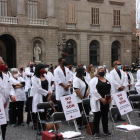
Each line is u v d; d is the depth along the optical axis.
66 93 10.24
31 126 9.20
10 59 32.81
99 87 7.69
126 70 12.35
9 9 30.39
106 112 7.87
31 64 14.05
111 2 36.38
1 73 6.55
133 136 7.81
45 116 8.34
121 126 6.72
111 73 10.43
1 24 28.34
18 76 9.67
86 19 34.88
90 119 10.43
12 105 9.24
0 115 5.94
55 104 10.83
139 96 9.67
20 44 29.64
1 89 6.41
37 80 8.33
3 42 34.78
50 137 5.60
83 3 34.56
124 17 37.59
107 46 36.50
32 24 30.11
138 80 10.54
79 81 8.50
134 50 42.88
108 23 36.41
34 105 8.37
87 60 35.31
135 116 9.98
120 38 37.56
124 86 10.45
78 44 34.53
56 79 10.11
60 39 33.34
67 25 33.81
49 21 31.02
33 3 31.86
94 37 35.62
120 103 7.29
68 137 5.88
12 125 9.19
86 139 7.52
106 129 7.93
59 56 33.19
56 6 33.00
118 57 38.09
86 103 8.59
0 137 5.91
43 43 31.11
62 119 6.89
